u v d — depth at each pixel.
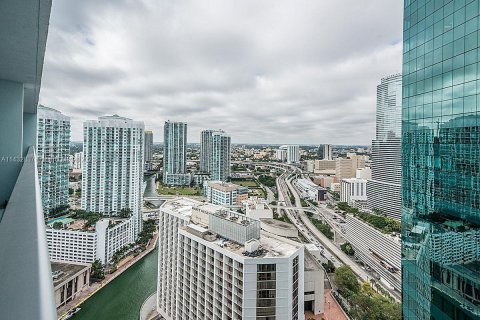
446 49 18.70
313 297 51.31
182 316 40.75
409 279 22.50
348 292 54.53
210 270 35.31
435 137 19.69
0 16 5.95
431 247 19.88
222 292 33.44
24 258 1.50
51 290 1.30
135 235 86.12
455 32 17.94
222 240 35.97
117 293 58.00
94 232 66.88
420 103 21.38
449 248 18.16
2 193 8.84
